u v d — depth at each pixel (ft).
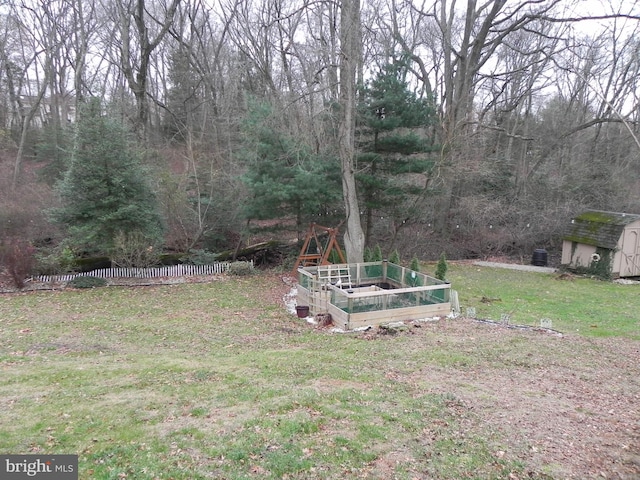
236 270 55.88
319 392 20.15
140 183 51.85
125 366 23.90
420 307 36.58
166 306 40.63
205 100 83.10
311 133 56.85
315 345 29.40
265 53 77.51
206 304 41.73
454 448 15.42
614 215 60.70
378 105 55.01
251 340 30.60
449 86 72.38
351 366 24.43
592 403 19.95
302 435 16.06
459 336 31.27
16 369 23.18
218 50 84.02
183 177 64.18
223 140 75.46
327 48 53.11
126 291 46.50
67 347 27.76
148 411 17.89
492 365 24.90
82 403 18.62
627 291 50.31
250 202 57.41
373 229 74.02
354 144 56.08
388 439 15.90
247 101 58.49
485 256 74.64
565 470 14.23
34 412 17.61
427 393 20.47
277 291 48.01
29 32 80.89
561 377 23.20
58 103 93.30
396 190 58.75
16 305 39.17
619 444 16.06
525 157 88.43
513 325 34.55
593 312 39.93
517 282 54.95
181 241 62.59
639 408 19.56
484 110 82.79
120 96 90.38
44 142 74.79
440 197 71.97
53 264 48.98
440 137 68.90
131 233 51.26
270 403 18.75
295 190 53.42
